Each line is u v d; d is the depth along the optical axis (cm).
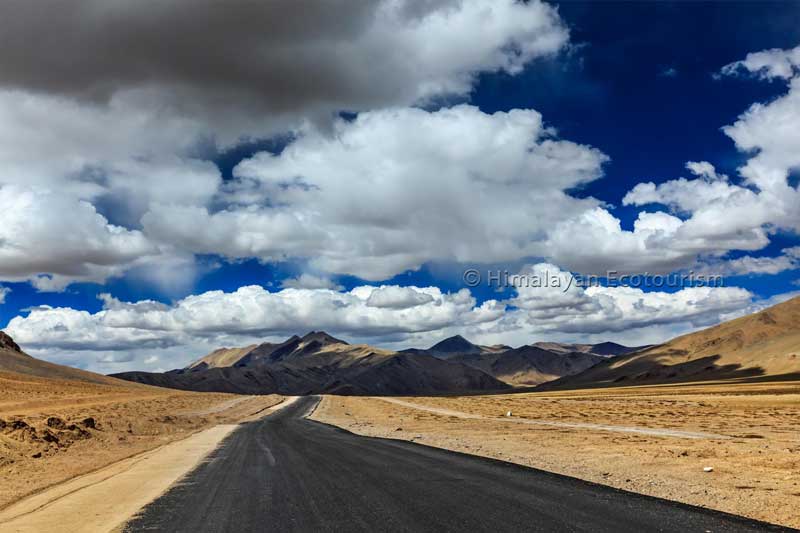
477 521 1134
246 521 1180
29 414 4772
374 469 1917
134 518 1238
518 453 2419
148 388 19100
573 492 1444
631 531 1045
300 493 1483
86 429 3544
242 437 3484
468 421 4969
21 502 1525
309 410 7644
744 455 2181
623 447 2559
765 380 18788
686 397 10925
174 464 2214
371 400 12225
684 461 2055
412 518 1170
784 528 1070
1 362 17450
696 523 1105
